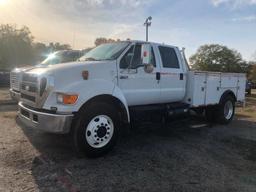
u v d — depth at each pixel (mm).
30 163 4750
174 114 6898
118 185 4082
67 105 4801
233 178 4566
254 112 12234
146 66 6160
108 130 5289
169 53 6965
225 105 8797
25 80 5477
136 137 6734
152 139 6613
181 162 5145
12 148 5465
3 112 9227
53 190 3840
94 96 5090
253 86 47000
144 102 6422
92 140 5086
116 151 5590
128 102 6062
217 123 8781
